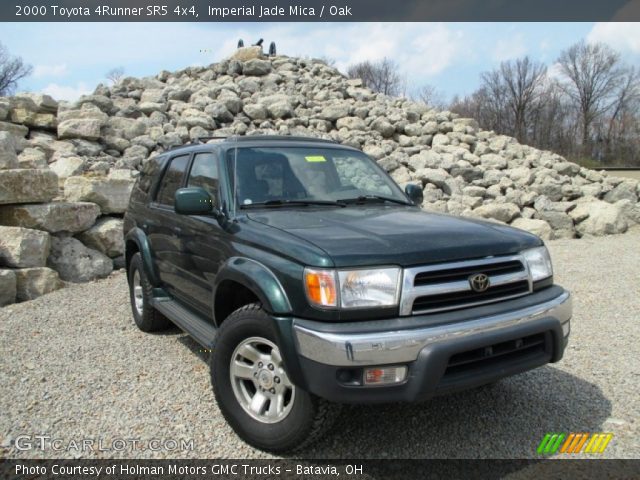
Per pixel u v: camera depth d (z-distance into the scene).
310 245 3.11
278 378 3.22
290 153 4.54
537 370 4.54
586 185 13.60
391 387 2.84
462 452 3.34
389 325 2.89
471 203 12.00
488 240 3.35
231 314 3.48
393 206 4.37
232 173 4.14
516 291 3.35
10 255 6.90
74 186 8.60
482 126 60.72
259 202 4.01
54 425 3.62
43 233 7.24
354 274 2.94
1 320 5.87
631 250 9.87
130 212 5.96
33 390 4.15
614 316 5.98
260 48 19.56
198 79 18.50
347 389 2.81
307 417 3.03
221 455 3.29
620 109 57.19
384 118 14.97
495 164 14.00
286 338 3.00
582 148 55.22
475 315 3.04
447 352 2.86
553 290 3.52
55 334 5.46
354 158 4.90
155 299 5.13
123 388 4.20
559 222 11.80
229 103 14.45
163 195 5.23
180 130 12.95
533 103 58.62
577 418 3.74
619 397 4.04
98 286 7.47
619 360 4.73
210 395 4.08
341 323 2.90
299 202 4.11
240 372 3.41
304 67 20.08
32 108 12.20
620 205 12.20
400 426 3.64
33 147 10.73
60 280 7.32
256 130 13.75
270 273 3.18
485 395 4.09
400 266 3.00
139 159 11.57
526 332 3.12
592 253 9.67
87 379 4.36
